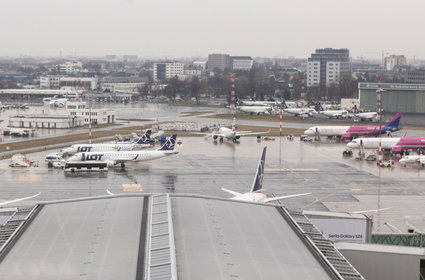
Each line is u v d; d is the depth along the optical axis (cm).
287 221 10338
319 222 11531
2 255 8431
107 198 11019
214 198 11238
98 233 9094
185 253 8138
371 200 18050
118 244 8562
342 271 8100
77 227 9456
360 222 11544
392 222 15612
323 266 8288
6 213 11669
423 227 15175
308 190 19400
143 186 19625
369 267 9269
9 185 19550
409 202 17850
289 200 17888
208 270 7638
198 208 10362
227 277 7488
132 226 9288
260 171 13650
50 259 8169
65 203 10950
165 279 7150
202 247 8450
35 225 9744
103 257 8112
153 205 10312
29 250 8581
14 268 7912
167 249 8144
